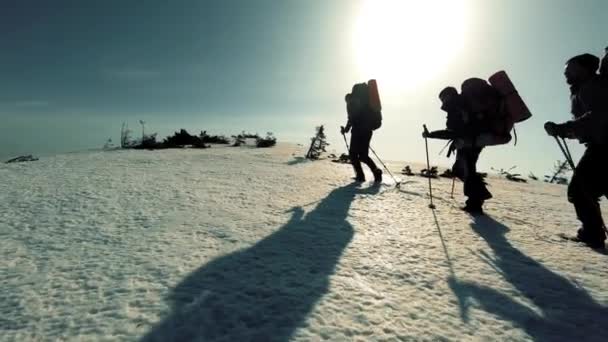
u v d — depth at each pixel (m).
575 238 3.85
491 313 2.27
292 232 3.69
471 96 4.43
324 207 4.88
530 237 3.89
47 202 4.68
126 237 3.38
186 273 2.61
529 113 4.33
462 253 3.30
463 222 4.39
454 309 2.30
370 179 7.82
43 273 2.57
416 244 3.50
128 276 2.54
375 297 2.40
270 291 2.40
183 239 3.35
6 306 2.13
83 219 3.94
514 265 3.05
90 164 8.77
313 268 2.81
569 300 2.47
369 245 3.40
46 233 3.45
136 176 6.99
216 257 2.93
